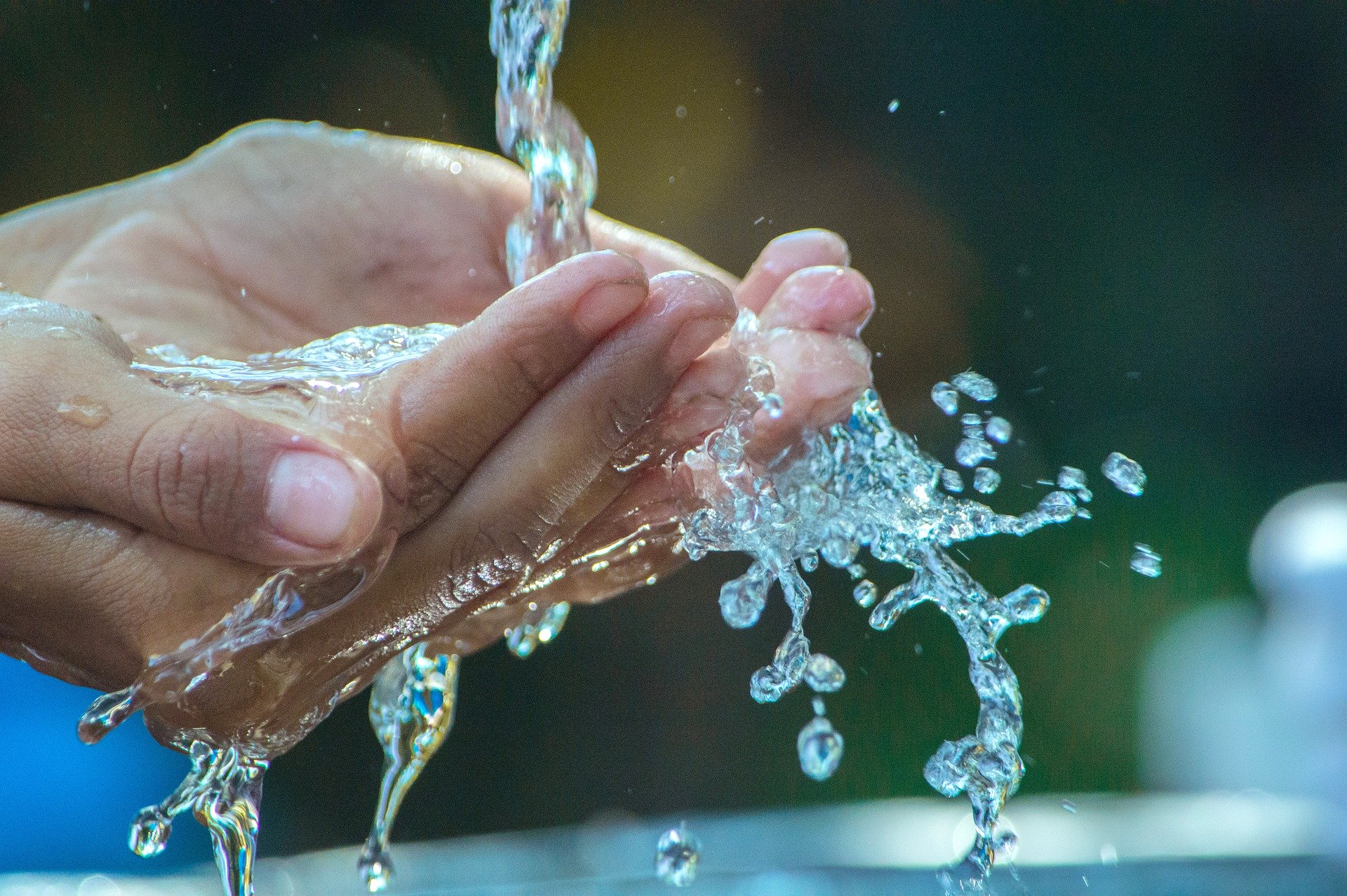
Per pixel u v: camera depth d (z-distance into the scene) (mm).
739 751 2186
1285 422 2803
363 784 2023
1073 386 2768
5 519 583
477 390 586
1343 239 2863
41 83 2346
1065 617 2381
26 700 1491
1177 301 2816
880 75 2697
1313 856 753
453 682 657
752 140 2646
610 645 2232
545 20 682
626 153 2559
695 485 617
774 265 677
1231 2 2828
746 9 2578
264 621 584
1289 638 1152
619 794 2184
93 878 759
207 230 705
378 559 581
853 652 2150
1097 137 2816
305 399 588
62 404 579
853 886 749
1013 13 2750
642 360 586
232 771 607
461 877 764
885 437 645
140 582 583
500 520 595
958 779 637
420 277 708
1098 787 2260
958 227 2764
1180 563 2564
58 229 707
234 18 2246
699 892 751
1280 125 2889
